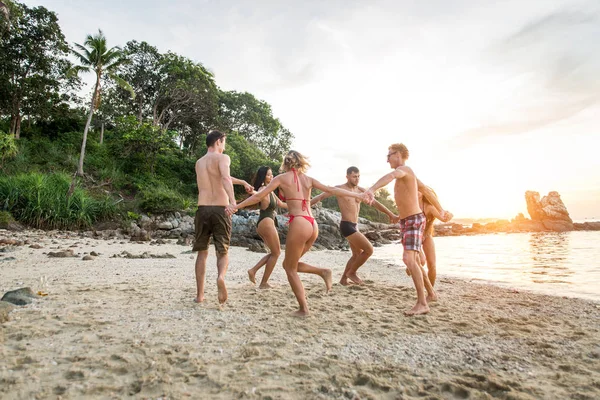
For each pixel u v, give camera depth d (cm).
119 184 2764
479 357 264
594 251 1506
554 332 328
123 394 201
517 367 247
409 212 418
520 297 510
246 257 1096
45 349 261
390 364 248
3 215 1711
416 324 349
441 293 534
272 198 536
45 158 2798
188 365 240
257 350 267
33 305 388
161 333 304
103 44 2545
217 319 352
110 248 1211
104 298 429
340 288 548
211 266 830
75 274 622
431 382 221
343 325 341
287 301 441
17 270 648
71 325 316
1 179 1945
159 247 1330
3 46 2822
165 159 3275
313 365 244
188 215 2450
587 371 240
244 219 1762
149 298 435
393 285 593
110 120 3553
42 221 1819
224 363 246
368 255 581
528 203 5141
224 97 4497
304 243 380
